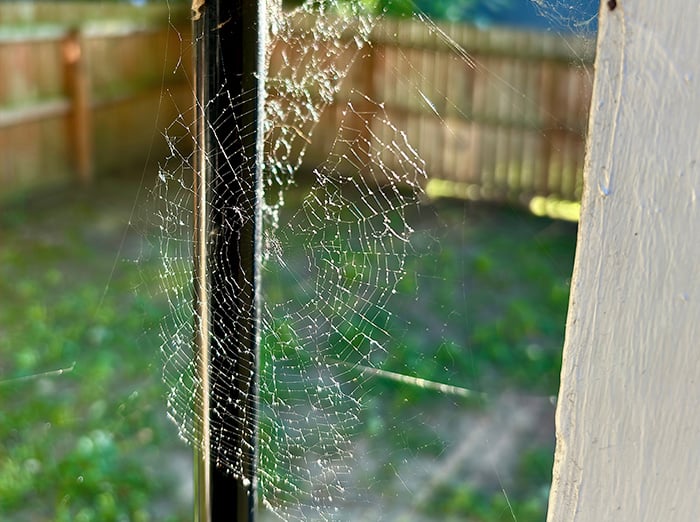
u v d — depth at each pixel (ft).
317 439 15.37
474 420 23.62
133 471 21.99
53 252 39.32
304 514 14.76
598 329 5.06
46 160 48.52
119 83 51.90
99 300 33.32
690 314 4.75
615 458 5.14
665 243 4.75
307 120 16.46
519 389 26.53
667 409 4.91
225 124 6.72
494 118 46.68
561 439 5.33
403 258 15.21
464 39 45.88
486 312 32.63
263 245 14.92
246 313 7.16
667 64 4.55
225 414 7.34
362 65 41.83
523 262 38.45
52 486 21.09
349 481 17.31
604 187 4.86
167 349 12.38
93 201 47.37
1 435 23.26
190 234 11.08
